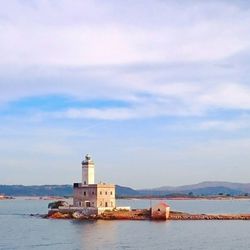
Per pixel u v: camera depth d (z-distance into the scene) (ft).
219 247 351.67
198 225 515.09
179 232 438.81
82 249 338.34
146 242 371.35
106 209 572.51
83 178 586.04
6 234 428.97
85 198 576.61
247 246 357.41
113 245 355.56
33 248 344.28
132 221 541.75
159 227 480.23
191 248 346.13
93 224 505.25
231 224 536.83
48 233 429.79
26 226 501.97
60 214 591.78
